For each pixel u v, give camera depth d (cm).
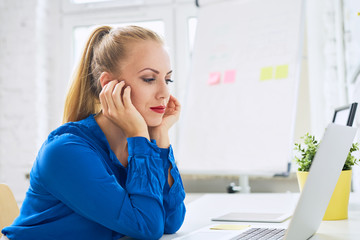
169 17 327
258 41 246
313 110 270
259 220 126
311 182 81
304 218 87
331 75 262
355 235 101
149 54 116
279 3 243
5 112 325
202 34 269
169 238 111
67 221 105
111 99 113
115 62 116
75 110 122
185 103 265
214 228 118
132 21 334
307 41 279
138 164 109
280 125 226
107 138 118
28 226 106
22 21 326
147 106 117
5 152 322
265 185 259
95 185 101
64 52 340
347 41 214
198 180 269
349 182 123
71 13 341
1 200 136
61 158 102
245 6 256
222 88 252
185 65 324
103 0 338
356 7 172
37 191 108
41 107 326
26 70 324
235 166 236
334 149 89
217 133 247
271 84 234
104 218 101
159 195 109
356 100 173
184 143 258
